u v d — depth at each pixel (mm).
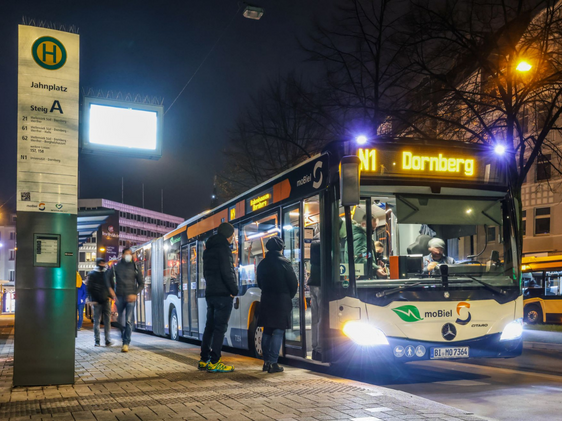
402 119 19109
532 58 17734
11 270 105000
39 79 7797
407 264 8383
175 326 16891
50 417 5504
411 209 8578
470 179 8875
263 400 6199
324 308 8680
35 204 7664
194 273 15188
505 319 8508
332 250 8578
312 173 9273
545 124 16844
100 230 120625
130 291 12609
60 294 7668
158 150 9000
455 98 18688
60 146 7836
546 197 37094
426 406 5777
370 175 8547
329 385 7141
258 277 8867
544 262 27625
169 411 5727
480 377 9562
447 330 8250
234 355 12102
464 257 8633
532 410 6703
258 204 11469
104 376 8383
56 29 7918
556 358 13281
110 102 8844
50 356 7570
